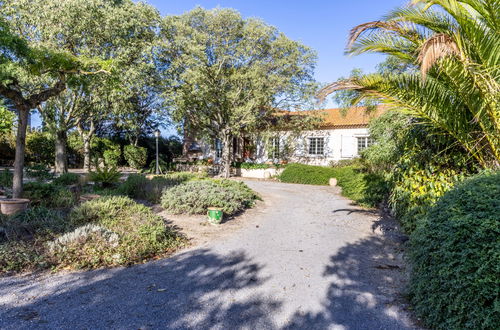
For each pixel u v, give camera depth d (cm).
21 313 283
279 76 1747
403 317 292
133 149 2484
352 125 1980
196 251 500
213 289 353
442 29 381
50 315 281
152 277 385
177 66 1694
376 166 1052
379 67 935
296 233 630
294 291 352
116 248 459
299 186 1612
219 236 595
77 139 2392
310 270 421
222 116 1969
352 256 486
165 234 545
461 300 243
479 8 354
